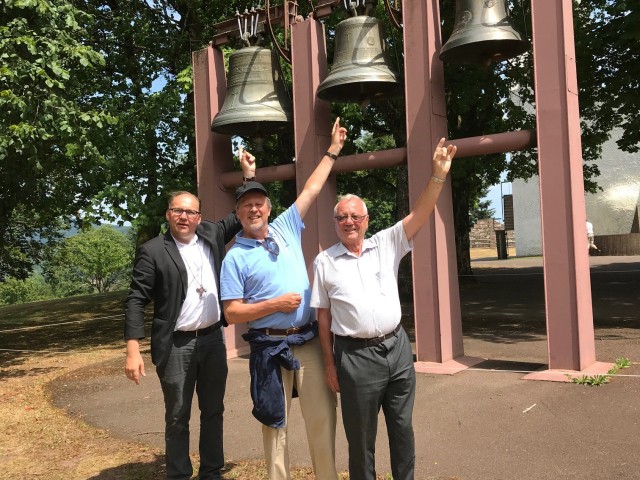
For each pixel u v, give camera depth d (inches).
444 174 136.2
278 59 307.4
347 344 132.5
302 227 153.1
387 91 291.4
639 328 354.9
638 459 155.7
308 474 165.5
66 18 372.5
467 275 666.2
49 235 1056.2
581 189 243.4
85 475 175.3
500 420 194.1
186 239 158.9
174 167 521.0
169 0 571.8
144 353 386.3
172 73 577.9
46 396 281.1
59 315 693.3
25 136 334.0
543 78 241.9
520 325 404.8
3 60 335.9
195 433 210.2
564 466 155.6
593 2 465.4
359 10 274.7
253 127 312.8
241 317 135.6
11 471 182.2
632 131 520.1
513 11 484.4
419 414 206.1
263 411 136.0
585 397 209.0
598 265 852.0
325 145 298.0
